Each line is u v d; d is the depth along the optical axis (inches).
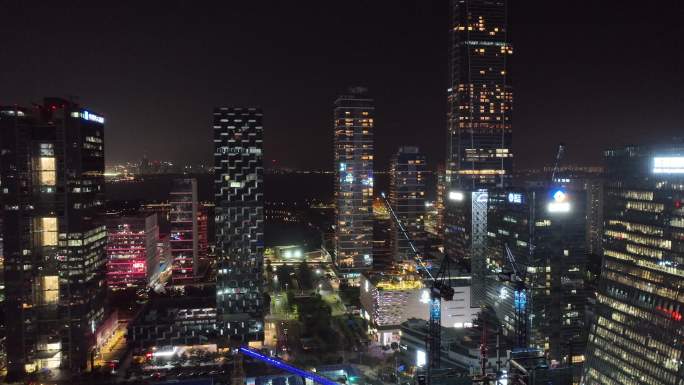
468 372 7101.4
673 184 7736.2
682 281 7455.7
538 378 6392.7
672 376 7367.1
